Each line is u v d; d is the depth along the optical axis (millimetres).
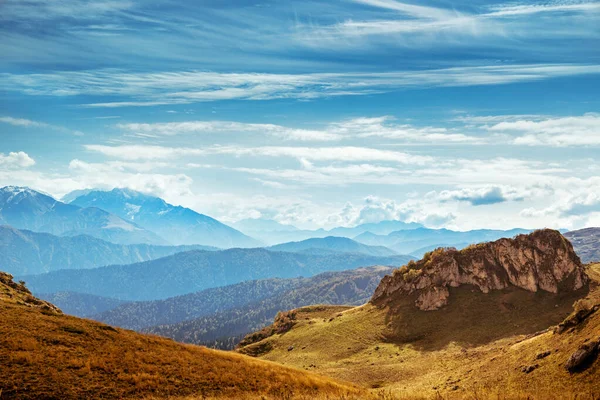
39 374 40906
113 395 40938
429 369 88438
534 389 46375
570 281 123188
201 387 47188
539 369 50938
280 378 56031
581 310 56719
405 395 54812
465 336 111750
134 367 47719
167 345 59188
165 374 48094
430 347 111000
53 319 55594
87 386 41188
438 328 121375
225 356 62000
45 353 45094
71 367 43938
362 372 99062
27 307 59312
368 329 132375
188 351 58938
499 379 54906
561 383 44875
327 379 67312
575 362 45500
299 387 54500
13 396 36938
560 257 128125
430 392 62125
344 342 126938
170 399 42438
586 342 46719
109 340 53656
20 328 49625
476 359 78562
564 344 52750
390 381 87812
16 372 40219
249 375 54281
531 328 107000
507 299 125562
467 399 47719
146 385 44344
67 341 49531
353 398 49875
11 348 44281
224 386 48906
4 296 63094
